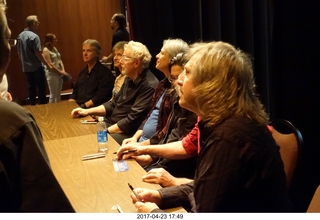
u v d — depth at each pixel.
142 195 1.39
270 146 1.17
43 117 2.98
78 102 3.90
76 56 6.95
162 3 3.02
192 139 1.90
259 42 2.79
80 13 6.86
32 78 5.54
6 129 0.85
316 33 2.12
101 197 1.45
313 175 2.32
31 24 5.37
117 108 3.09
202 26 2.85
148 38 3.22
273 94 2.37
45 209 0.86
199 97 1.24
